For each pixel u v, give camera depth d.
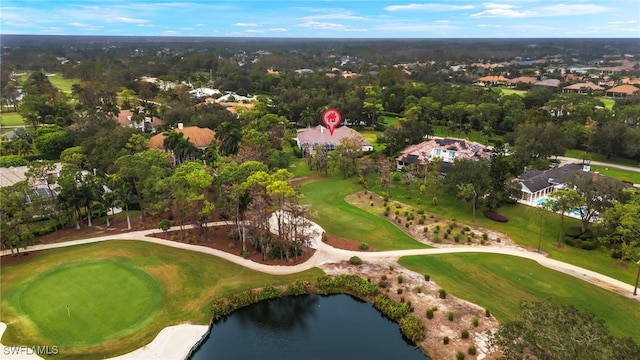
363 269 64.88
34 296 56.41
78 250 69.19
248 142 110.50
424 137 148.12
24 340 48.19
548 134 118.94
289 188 65.19
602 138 127.06
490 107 157.75
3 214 66.94
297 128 169.88
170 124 146.75
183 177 70.50
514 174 103.94
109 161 100.56
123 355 46.56
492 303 56.75
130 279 60.88
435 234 76.19
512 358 36.09
